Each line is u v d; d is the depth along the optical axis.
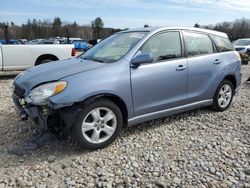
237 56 6.30
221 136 4.97
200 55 5.53
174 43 5.17
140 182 3.58
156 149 4.43
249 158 4.23
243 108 6.59
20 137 4.75
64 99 3.91
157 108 4.89
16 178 3.60
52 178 3.63
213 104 6.02
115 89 4.29
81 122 4.10
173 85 5.03
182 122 5.54
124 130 5.09
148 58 4.46
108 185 3.50
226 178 3.70
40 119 4.11
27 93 4.18
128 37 5.09
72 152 4.25
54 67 4.64
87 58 5.08
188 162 4.07
